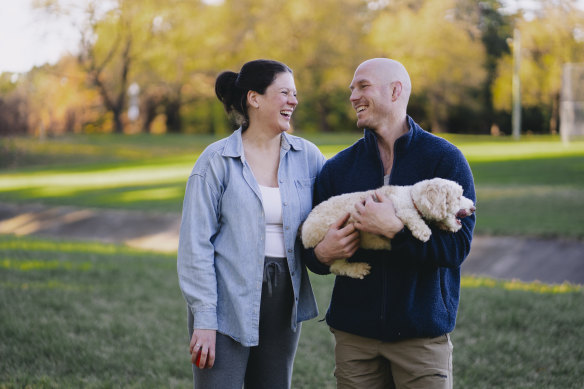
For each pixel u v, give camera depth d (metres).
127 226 13.06
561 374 3.66
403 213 2.28
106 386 3.50
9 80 37.38
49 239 10.12
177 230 12.32
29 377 3.55
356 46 38.38
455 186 2.26
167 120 43.94
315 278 6.43
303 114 43.44
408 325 2.38
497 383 3.59
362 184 2.59
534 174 16.81
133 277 6.52
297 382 3.72
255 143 2.63
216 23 38.62
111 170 25.25
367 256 2.48
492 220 10.12
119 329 4.61
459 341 4.28
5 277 6.27
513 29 41.81
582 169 17.45
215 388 2.45
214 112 43.34
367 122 2.55
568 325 4.49
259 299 2.46
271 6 38.09
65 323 4.67
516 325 4.57
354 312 2.49
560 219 9.94
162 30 39.41
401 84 2.53
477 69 38.09
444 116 41.12
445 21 38.09
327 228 2.43
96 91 40.75
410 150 2.51
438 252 2.30
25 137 36.81
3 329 4.45
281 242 2.54
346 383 2.54
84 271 6.71
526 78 41.47
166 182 19.62
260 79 2.54
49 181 22.06
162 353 4.16
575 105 32.38
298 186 2.65
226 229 2.50
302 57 38.62
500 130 44.41
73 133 40.00
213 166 2.51
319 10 38.16
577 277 7.48
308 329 4.75
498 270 8.09
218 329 2.44
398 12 38.69
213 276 2.45
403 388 2.45
